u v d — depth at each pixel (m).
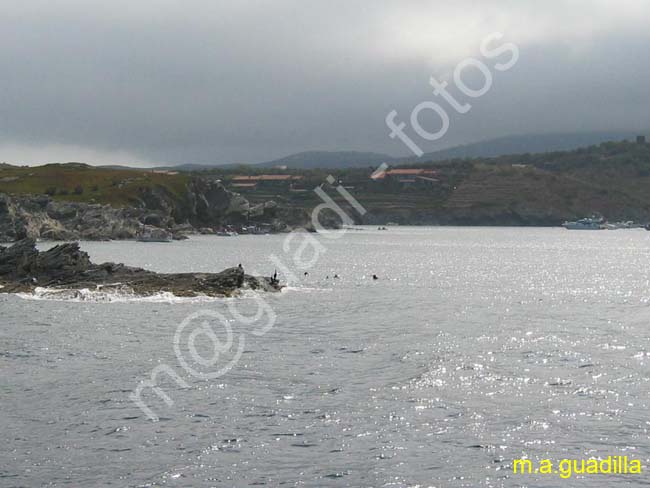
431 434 37.53
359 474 32.53
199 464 33.44
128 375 49.12
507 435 37.34
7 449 34.84
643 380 48.47
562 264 184.75
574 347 61.03
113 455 34.34
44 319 72.62
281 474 32.47
